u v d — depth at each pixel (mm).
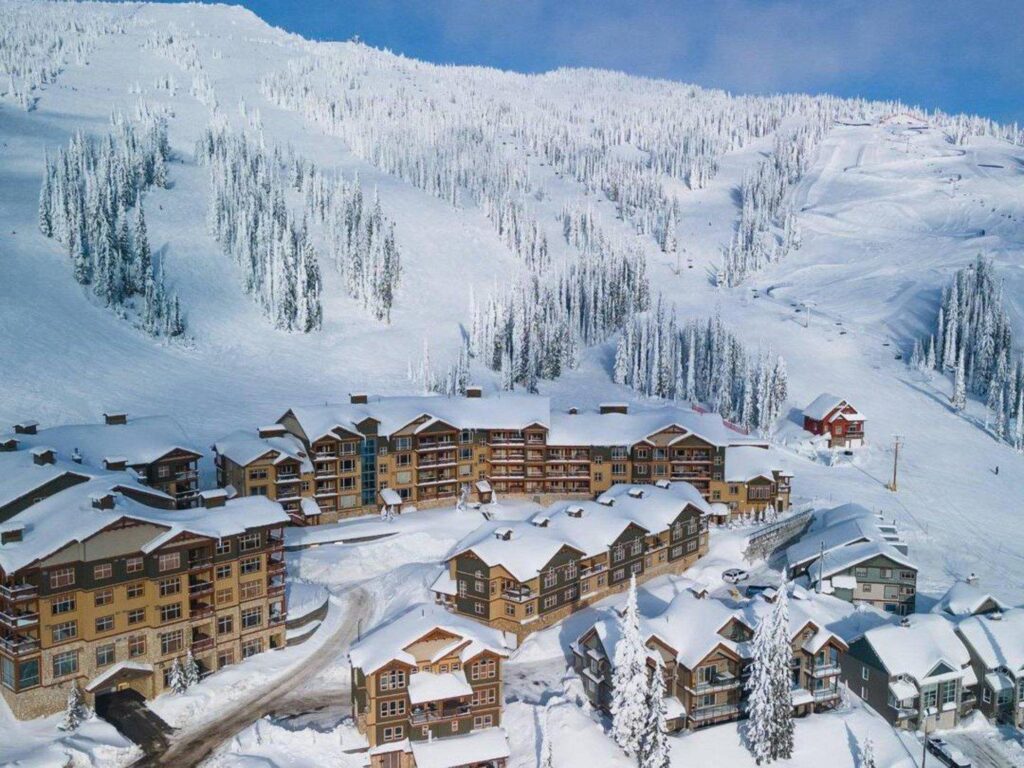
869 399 176500
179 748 58500
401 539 96750
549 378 195750
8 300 160500
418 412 110938
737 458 115750
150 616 64375
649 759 57250
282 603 73688
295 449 102312
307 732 59500
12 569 58188
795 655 68125
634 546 87750
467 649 60719
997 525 117188
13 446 79938
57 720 59812
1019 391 168500
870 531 96562
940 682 67562
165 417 99125
